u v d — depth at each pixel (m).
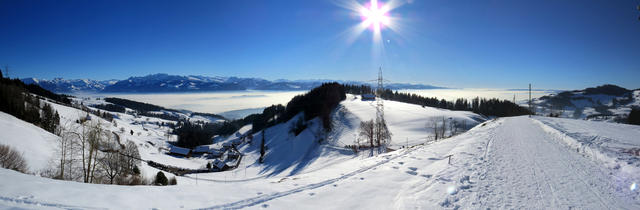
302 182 12.35
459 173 12.80
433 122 98.38
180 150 115.62
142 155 77.56
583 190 10.05
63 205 7.94
